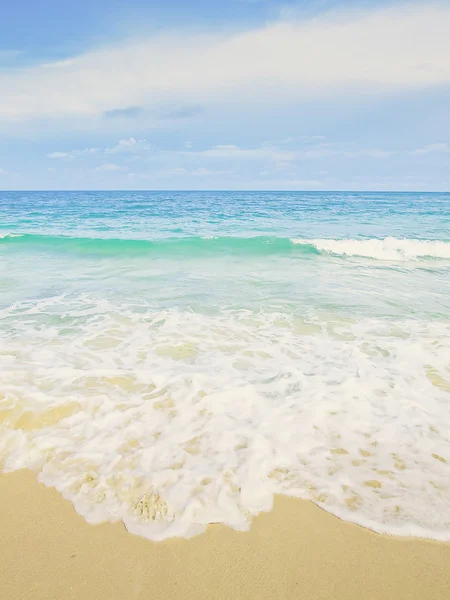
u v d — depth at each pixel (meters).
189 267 9.43
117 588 1.95
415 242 11.80
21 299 6.51
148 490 2.48
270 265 9.77
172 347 4.59
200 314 5.80
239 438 2.95
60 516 2.35
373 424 3.15
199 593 1.93
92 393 3.48
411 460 2.78
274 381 3.79
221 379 3.80
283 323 5.46
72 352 4.39
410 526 2.29
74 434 2.98
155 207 29.14
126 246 11.98
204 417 3.18
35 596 1.90
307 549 2.16
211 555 2.12
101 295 6.79
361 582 2.00
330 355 4.42
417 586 1.98
